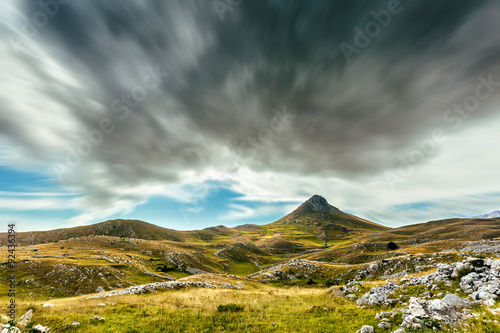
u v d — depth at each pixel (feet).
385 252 294.25
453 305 40.57
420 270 133.39
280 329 44.96
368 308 53.98
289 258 553.23
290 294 96.27
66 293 205.67
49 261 253.85
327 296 78.89
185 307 64.90
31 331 42.24
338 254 361.92
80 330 44.62
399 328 36.88
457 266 56.90
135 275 302.66
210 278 157.17
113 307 62.39
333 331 42.32
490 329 30.76
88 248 451.12
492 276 47.29
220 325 48.52
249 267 483.92
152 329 45.78
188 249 615.57
